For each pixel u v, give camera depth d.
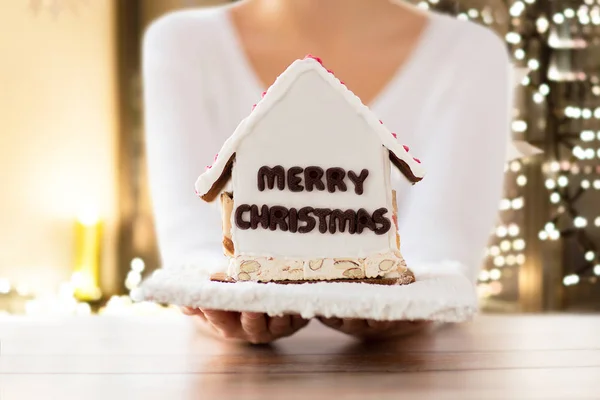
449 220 0.83
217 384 0.50
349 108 0.64
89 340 0.64
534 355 0.58
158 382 0.51
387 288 0.57
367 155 0.64
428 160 0.90
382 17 1.00
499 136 0.92
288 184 0.64
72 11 3.00
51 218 2.97
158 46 0.97
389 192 0.64
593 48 2.68
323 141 0.64
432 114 0.94
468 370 0.54
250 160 0.64
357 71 0.98
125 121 3.15
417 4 2.58
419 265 0.74
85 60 3.05
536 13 2.64
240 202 0.63
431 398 0.47
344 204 0.63
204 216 0.83
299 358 0.58
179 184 0.86
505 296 2.74
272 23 1.00
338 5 0.98
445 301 0.54
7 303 2.83
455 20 1.00
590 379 0.51
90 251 3.01
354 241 0.63
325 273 0.63
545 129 2.66
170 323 0.72
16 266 2.86
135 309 2.81
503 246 2.72
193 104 0.94
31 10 2.90
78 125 3.04
